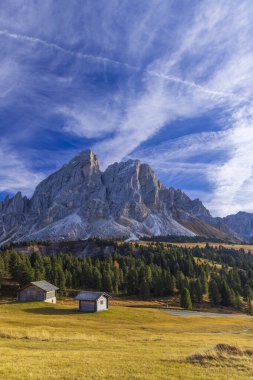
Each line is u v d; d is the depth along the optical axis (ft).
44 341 142.41
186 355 109.29
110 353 112.88
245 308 482.28
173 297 519.19
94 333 183.52
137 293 533.96
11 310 280.92
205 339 174.29
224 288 498.28
